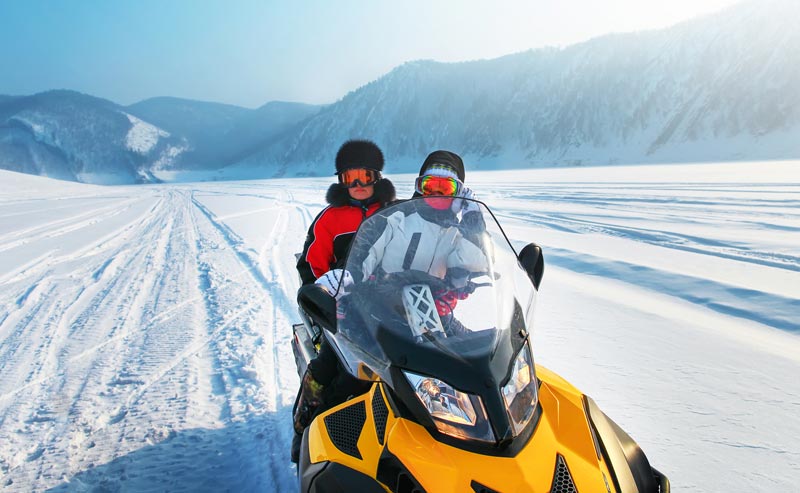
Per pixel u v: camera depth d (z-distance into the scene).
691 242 8.56
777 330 4.55
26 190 45.28
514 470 1.61
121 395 4.04
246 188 46.34
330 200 3.26
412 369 1.82
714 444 2.89
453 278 2.14
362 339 2.03
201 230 13.98
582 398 2.06
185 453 3.21
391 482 1.73
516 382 1.82
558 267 7.32
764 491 2.50
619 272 6.79
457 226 2.29
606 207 14.35
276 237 11.97
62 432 3.50
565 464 1.70
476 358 1.80
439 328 1.93
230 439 3.35
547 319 5.10
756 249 7.76
